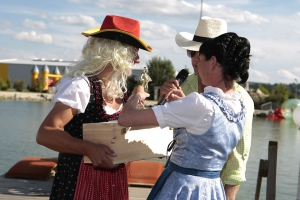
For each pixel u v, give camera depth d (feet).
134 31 7.44
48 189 16.52
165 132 7.44
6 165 30.07
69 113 6.75
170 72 118.01
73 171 7.09
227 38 6.84
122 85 7.49
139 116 6.43
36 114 78.74
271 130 70.95
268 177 15.76
